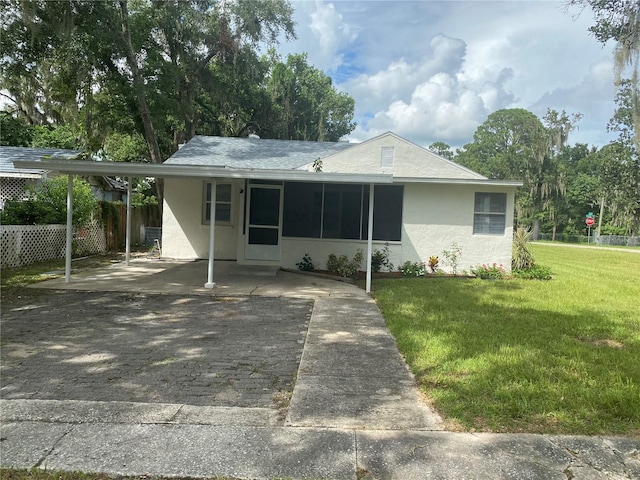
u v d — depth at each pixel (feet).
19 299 25.17
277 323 21.21
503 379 13.69
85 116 66.59
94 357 15.79
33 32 43.34
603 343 18.67
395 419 11.19
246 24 68.39
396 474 8.79
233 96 86.07
